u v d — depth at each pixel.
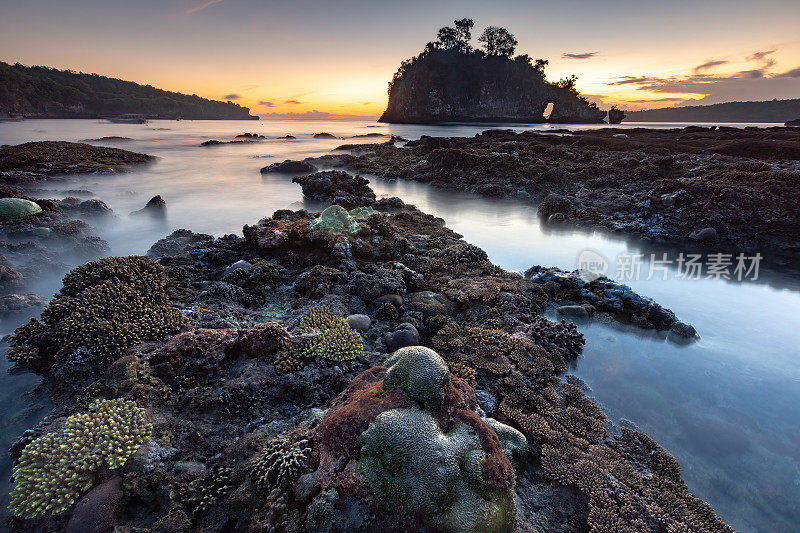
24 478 5.67
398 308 12.08
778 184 22.94
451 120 188.25
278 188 35.72
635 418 8.45
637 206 24.61
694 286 15.42
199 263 14.78
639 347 11.12
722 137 49.41
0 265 14.32
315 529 4.98
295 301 12.19
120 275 11.30
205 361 8.39
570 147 45.78
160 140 83.56
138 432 6.43
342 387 8.41
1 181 31.31
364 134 110.00
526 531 5.65
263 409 7.70
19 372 8.79
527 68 186.50
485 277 14.60
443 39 187.00
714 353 10.89
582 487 6.53
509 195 31.88
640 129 72.75
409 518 4.89
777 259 18.41
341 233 16.34
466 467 5.19
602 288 14.18
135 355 8.22
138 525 5.51
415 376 5.88
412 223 22.81
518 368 9.41
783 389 9.43
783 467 7.32
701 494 6.80
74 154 43.12
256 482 5.79
